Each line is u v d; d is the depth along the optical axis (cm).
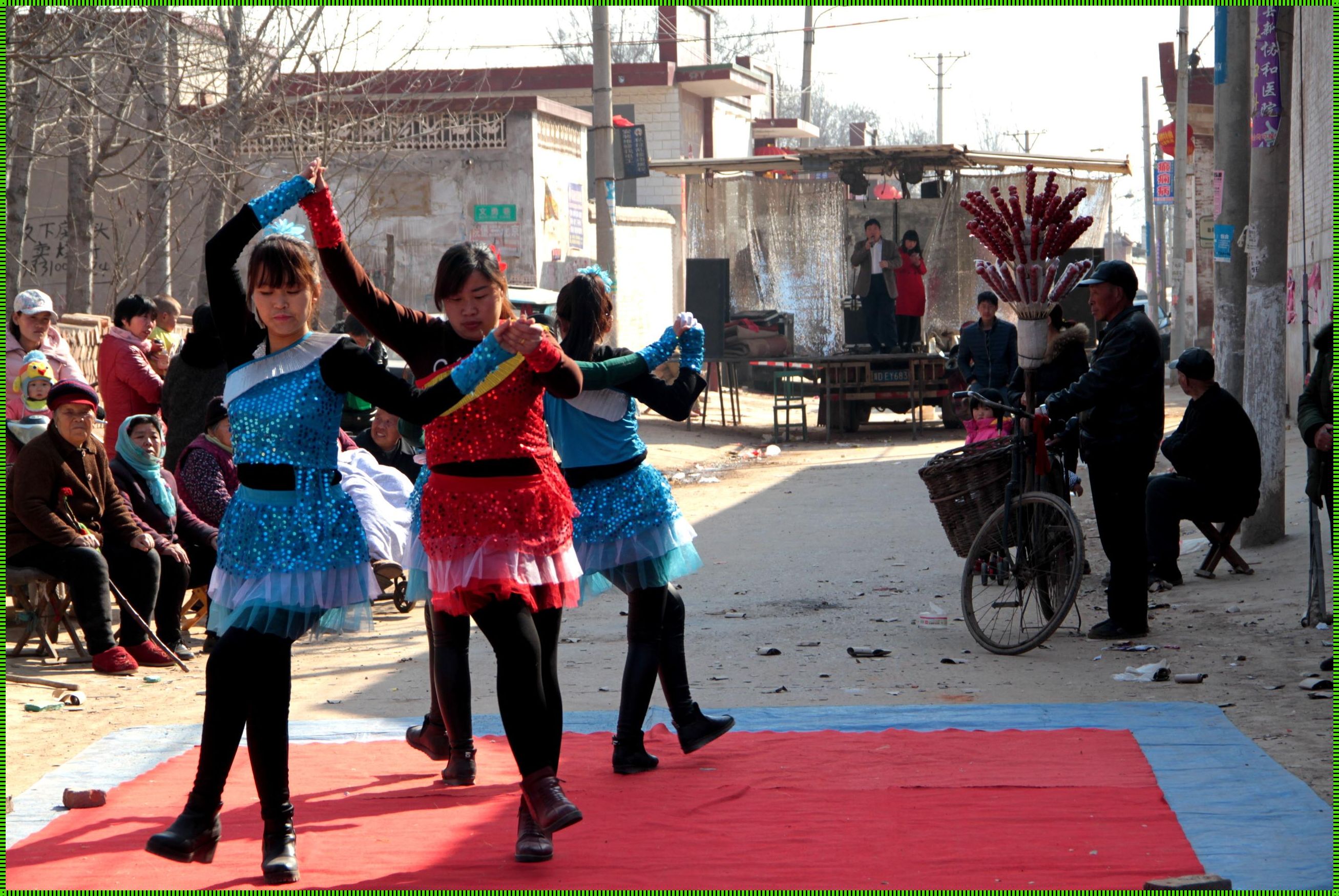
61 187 2103
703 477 1673
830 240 2259
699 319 2156
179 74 1698
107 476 756
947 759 514
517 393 412
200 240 2009
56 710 646
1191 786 472
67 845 435
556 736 433
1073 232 751
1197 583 881
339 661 757
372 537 517
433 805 474
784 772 504
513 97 2173
